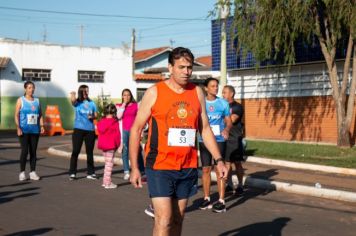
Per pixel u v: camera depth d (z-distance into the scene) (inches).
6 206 360.8
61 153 732.7
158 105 193.8
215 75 930.7
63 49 1435.8
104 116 446.6
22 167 480.1
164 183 190.5
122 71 1523.1
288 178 478.3
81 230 293.0
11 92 1364.4
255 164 587.8
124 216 331.3
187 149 193.8
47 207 358.3
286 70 827.4
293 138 821.9
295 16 615.2
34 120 479.2
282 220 329.1
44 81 1414.9
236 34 693.3
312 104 792.9
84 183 469.7
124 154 497.0
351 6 584.4
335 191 407.5
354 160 574.6
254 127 888.9
